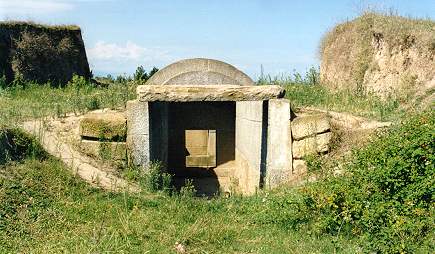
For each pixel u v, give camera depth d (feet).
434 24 41.14
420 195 20.47
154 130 35.96
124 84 45.32
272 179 32.19
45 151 29.50
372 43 46.19
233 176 50.44
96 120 31.71
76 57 69.51
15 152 27.86
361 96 41.34
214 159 53.01
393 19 44.52
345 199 22.04
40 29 65.57
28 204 23.66
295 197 25.03
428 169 21.12
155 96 31.94
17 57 61.72
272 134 32.37
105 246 19.95
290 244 20.70
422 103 34.12
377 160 23.12
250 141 39.32
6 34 61.93
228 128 53.16
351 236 20.81
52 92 47.29
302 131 31.55
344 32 52.13
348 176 24.48
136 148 32.09
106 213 24.23
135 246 20.66
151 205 26.13
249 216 24.80
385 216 20.31
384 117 33.17
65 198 25.29
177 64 36.70
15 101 40.68
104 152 31.58
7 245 20.06
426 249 18.12
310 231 21.66
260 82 44.73
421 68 38.50
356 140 30.60
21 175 25.79
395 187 21.25
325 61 54.29
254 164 37.37
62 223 22.71
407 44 40.81
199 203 26.84
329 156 30.60
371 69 44.88
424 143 21.95
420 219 19.69
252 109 38.14
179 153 53.11
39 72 63.52
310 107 37.58
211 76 36.88
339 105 37.78
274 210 24.26
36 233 21.44
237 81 36.94
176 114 52.60
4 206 22.74
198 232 22.18
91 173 29.40
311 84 49.11
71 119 34.06
